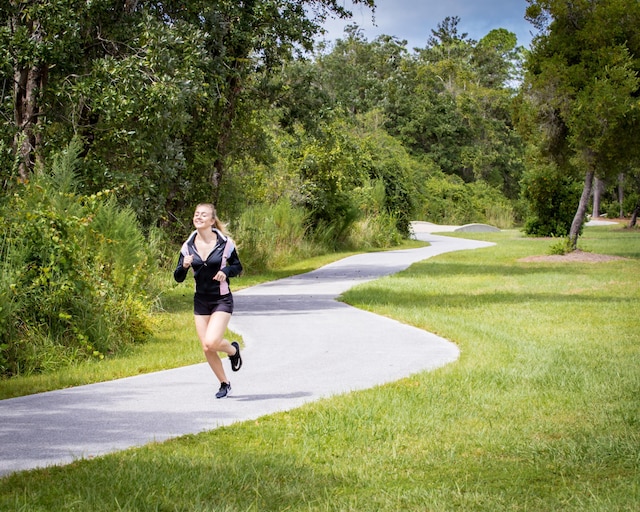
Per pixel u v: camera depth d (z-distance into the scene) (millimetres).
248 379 10656
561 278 24734
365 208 46875
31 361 11734
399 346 13219
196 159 26094
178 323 16391
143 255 17578
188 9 22391
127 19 20422
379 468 6848
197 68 20438
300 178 39312
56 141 19172
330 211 40781
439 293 20938
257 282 25250
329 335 14367
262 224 31906
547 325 15305
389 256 36375
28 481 6316
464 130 94938
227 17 25047
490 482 6457
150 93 18547
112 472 6469
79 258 13438
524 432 7941
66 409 8992
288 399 9445
